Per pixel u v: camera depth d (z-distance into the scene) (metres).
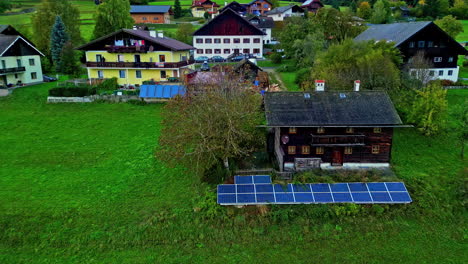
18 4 132.00
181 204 27.09
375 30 65.12
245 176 28.92
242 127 29.78
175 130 29.02
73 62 64.56
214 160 28.70
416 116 37.56
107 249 23.47
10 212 26.08
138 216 25.98
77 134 39.00
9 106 47.19
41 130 40.06
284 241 24.02
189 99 30.50
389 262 22.25
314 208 25.89
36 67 60.66
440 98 36.62
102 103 47.78
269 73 63.25
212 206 26.38
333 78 40.12
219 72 38.19
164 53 54.25
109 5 79.38
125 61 55.31
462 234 24.53
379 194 26.77
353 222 25.22
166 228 24.91
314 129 29.53
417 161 32.16
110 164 32.84
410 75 44.66
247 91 34.06
